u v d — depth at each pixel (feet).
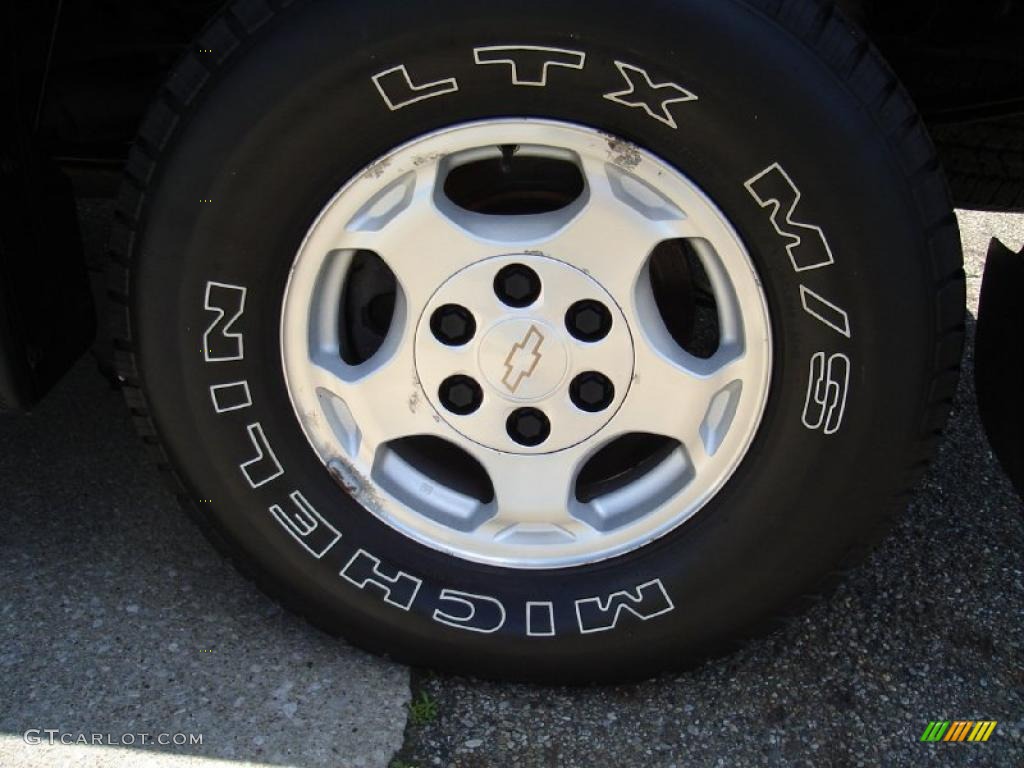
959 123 7.53
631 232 5.61
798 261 5.51
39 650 6.70
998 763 6.27
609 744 6.27
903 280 5.47
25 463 8.47
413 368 5.98
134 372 6.06
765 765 6.19
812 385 5.75
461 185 6.00
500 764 6.09
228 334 5.82
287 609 6.74
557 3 4.97
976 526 8.33
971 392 10.18
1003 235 14.05
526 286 5.77
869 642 7.09
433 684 6.67
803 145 5.23
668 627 6.38
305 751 6.10
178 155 5.40
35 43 6.28
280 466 6.19
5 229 6.16
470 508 6.46
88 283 7.14
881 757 6.28
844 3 6.69
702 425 6.04
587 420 6.03
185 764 5.96
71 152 7.72
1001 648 7.11
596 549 6.34
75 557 7.50
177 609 7.08
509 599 6.37
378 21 5.07
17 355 6.34
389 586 6.39
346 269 5.92
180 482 6.38
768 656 6.94
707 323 9.62
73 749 6.02
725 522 6.14
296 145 5.37
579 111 5.31
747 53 5.07
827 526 6.05
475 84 5.23
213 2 7.21
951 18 6.96
